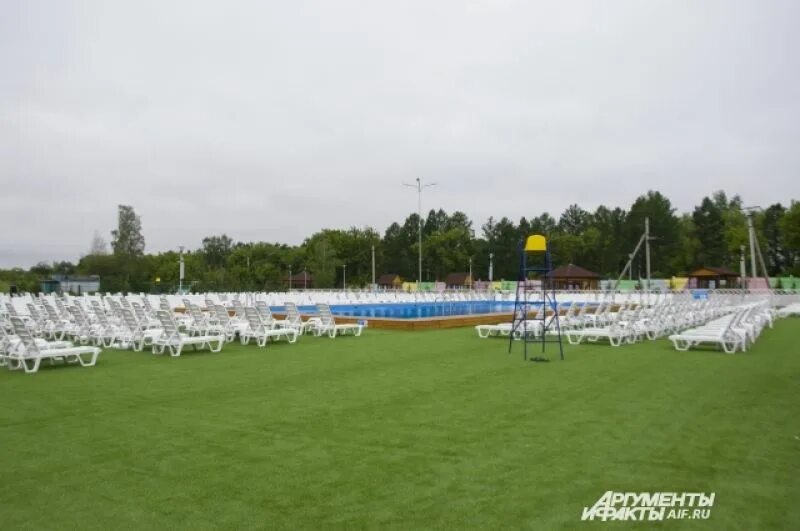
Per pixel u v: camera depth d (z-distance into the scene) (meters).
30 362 12.70
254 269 86.31
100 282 51.62
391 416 7.41
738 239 76.69
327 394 8.88
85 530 4.14
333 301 36.53
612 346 15.31
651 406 7.96
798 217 62.09
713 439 6.33
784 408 7.83
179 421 7.20
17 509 4.52
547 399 8.44
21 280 59.97
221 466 5.48
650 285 54.91
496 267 95.31
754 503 4.58
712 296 33.22
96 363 12.45
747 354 13.62
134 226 84.19
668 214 84.62
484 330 20.22
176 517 4.34
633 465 5.46
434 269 97.69
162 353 14.03
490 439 6.34
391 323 20.94
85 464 5.57
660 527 4.15
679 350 14.38
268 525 4.20
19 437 6.50
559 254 89.19
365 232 101.69
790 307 30.45
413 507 4.50
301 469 5.38
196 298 31.39
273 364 12.16
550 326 18.16
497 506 4.52
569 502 4.60
